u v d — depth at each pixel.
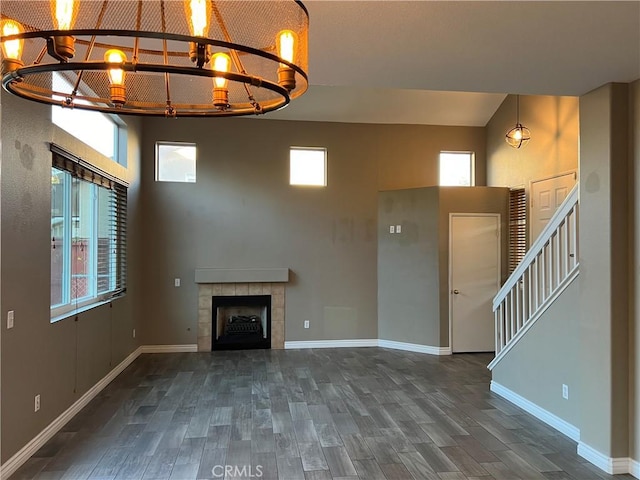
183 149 6.43
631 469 2.82
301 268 6.55
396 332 6.49
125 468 2.86
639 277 2.79
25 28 1.48
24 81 1.67
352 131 6.69
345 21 1.98
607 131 2.87
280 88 1.56
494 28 2.05
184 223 6.33
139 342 6.11
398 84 2.86
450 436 3.37
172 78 2.21
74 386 3.84
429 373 5.16
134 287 5.86
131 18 1.78
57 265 3.82
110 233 5.17
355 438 3.33
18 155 2.93
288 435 3.38
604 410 2.88
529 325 3.89
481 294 6.22
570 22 1.99
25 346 3.01
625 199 2.86
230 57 1.91
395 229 6.53
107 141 5.18
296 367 5.42
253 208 6.48
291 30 1.62
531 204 5.95
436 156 6.86
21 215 2.97
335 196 6.64
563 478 2.76
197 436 3.36
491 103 6.61
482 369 5.34
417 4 1.82
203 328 6.32
